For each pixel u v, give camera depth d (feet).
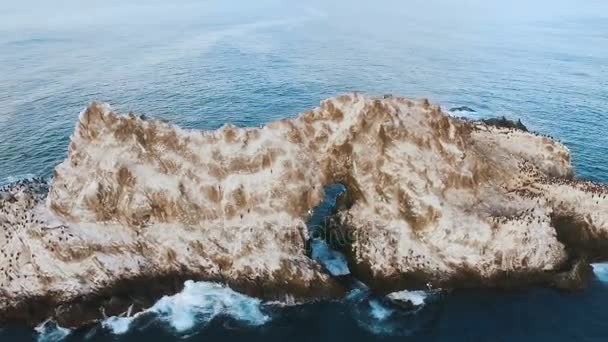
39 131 344.28
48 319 184.14
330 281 197.67
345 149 225.97
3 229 205.67
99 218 203.62
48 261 191.31
